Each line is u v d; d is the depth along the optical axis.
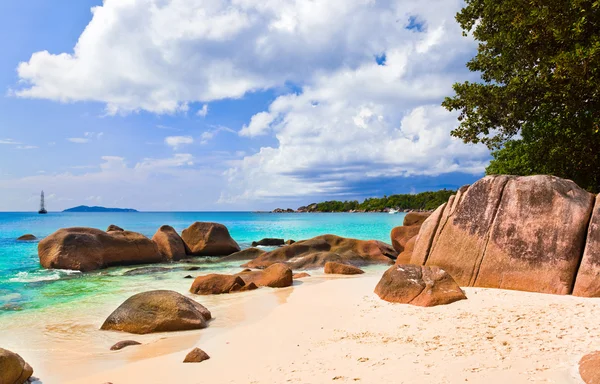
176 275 18.72
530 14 15.45
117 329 9.67
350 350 7.00
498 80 18.70
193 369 6.77
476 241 11.68
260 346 7.84
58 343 8.77
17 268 20.30
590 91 14.91
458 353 6.30
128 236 22.84
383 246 24.05
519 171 21.38
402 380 5.36
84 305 12.59
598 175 17.73
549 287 10.08
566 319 7.62
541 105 17.30
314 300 11.91
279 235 43.88
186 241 27.14
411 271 11.16
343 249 23.06
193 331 9.39
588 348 6.02
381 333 8.01
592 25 14.75
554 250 10.39
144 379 6.46
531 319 7.85
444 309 9.34
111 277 18.12
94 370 7.08
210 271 20.02
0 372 6.08
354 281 14.88
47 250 20.39
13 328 9.99
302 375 5.93
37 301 13.19
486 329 7.53
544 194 11.12
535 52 16.80
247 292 13.95
